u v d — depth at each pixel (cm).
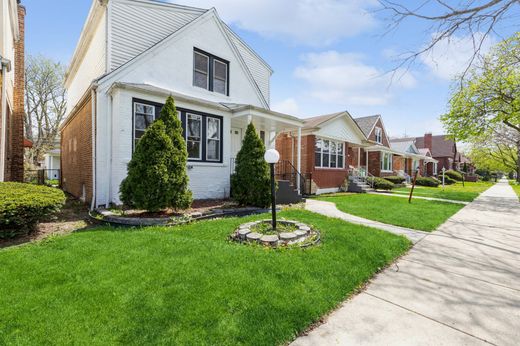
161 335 206
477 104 1262
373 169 2125
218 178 848
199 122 809
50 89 2345
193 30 909
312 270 331
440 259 414
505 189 2094
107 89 704
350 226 557
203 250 376
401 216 738
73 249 370
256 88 1130
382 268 374
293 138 1411
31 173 1970
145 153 545
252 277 302
